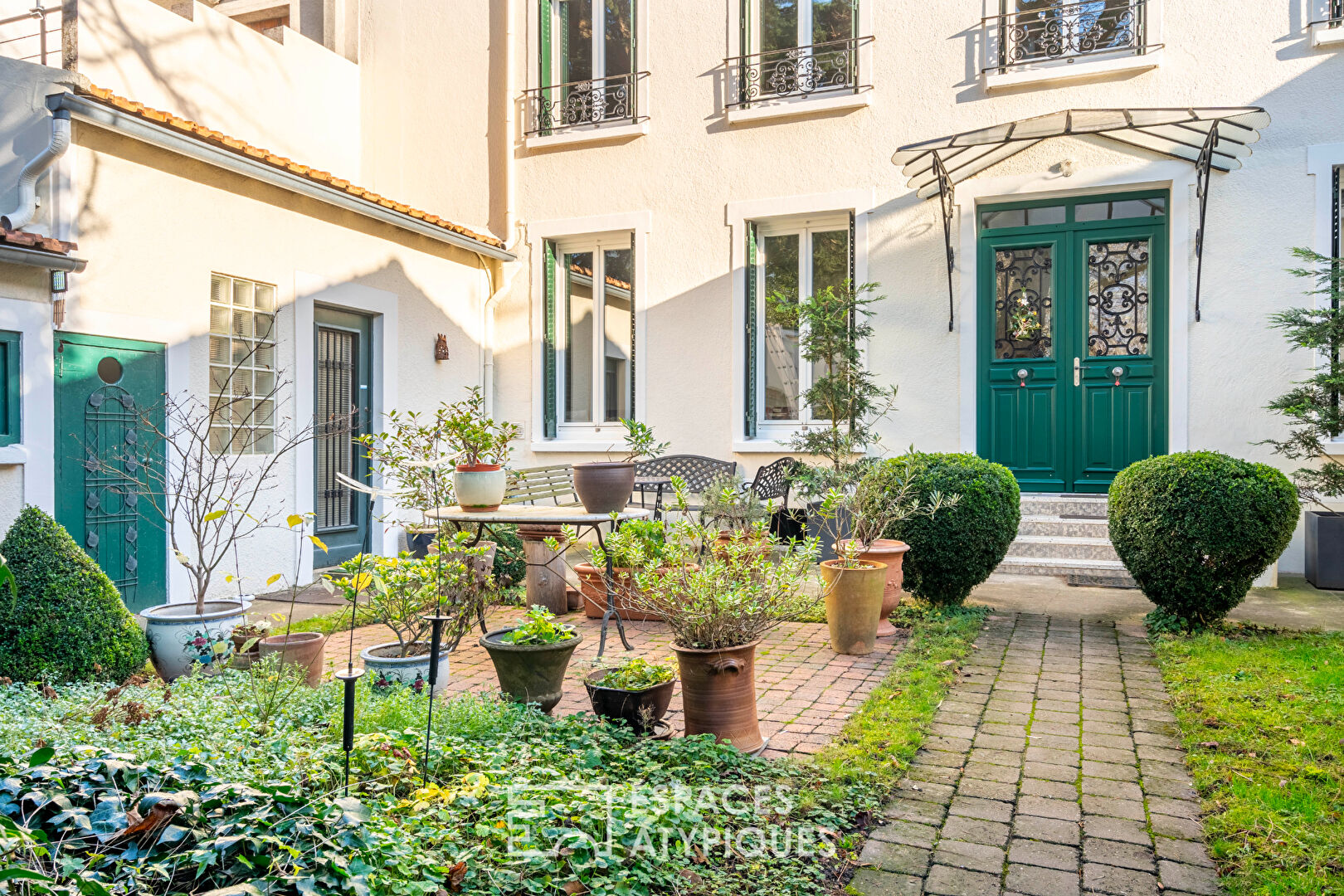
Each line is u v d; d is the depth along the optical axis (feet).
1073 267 29.30
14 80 20.52
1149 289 28.55
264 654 15.25
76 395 21.16
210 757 9.46
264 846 7.93
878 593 19.07
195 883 7.60
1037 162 28.96
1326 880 9.25
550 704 14.52
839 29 31.86
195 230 23.91
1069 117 23.34
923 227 30.40
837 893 9.38
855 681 17.16
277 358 26.58
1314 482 23.24
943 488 21.68
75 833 8.13
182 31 29.40
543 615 14.79
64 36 26.02
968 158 29.01
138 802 8.32
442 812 9.54
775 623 14.35
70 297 20.77
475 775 10.25
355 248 29.45
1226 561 19.07
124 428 22.24
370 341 30.63
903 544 21.06
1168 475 19.63
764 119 32.40
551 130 35.60
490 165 36.47
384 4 37.96
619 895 8.59
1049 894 9.31
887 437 30.76
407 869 8.13
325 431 28.78
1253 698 15.14
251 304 25.82
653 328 34.04
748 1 32.71
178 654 15.98
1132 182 27.96
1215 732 13.71
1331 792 11.40
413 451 22.88
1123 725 14.48
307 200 27.55
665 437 33.83
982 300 30.32
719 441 33.06
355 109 38.04
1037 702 15.72
